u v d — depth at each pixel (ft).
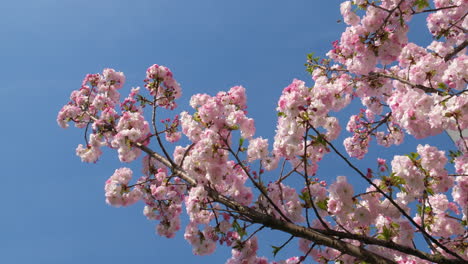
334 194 15.03
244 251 16.99
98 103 23.91
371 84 22.62
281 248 14.62
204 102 17.75
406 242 15.96
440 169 14.35
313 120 14.37
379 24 19.52
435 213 19.35
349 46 20.22
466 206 16.63
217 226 17.24
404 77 22.95
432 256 13.88
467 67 15.98
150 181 20.44
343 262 16.85
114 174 20.29
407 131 14.73
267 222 14.85
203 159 16.03
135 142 20.06
